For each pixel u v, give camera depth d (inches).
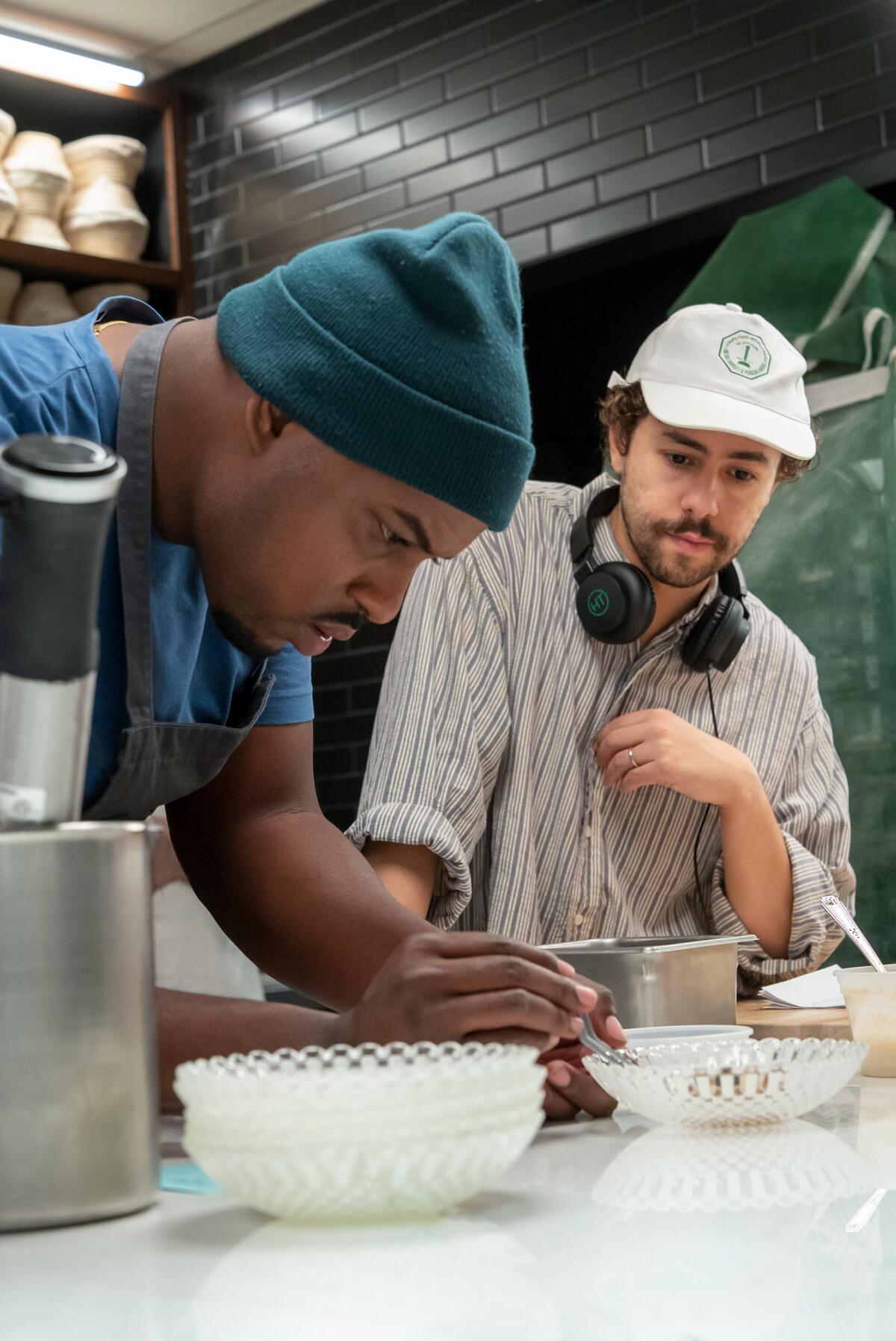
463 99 152.2
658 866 79.2
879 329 116.8
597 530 80.7
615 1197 26.0
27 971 23.4
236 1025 34.2
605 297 147.4
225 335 38.0
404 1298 19.5
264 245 168.6
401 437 35.3
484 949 33.1
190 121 176.7
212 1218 24.8
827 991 61.6
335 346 35.6
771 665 83.0
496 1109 23.8
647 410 77.6
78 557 21.7
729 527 75.7
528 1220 24.3
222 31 168.1
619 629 76.4
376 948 43.8
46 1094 23.6
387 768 73.4
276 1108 23.1
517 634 78.2
